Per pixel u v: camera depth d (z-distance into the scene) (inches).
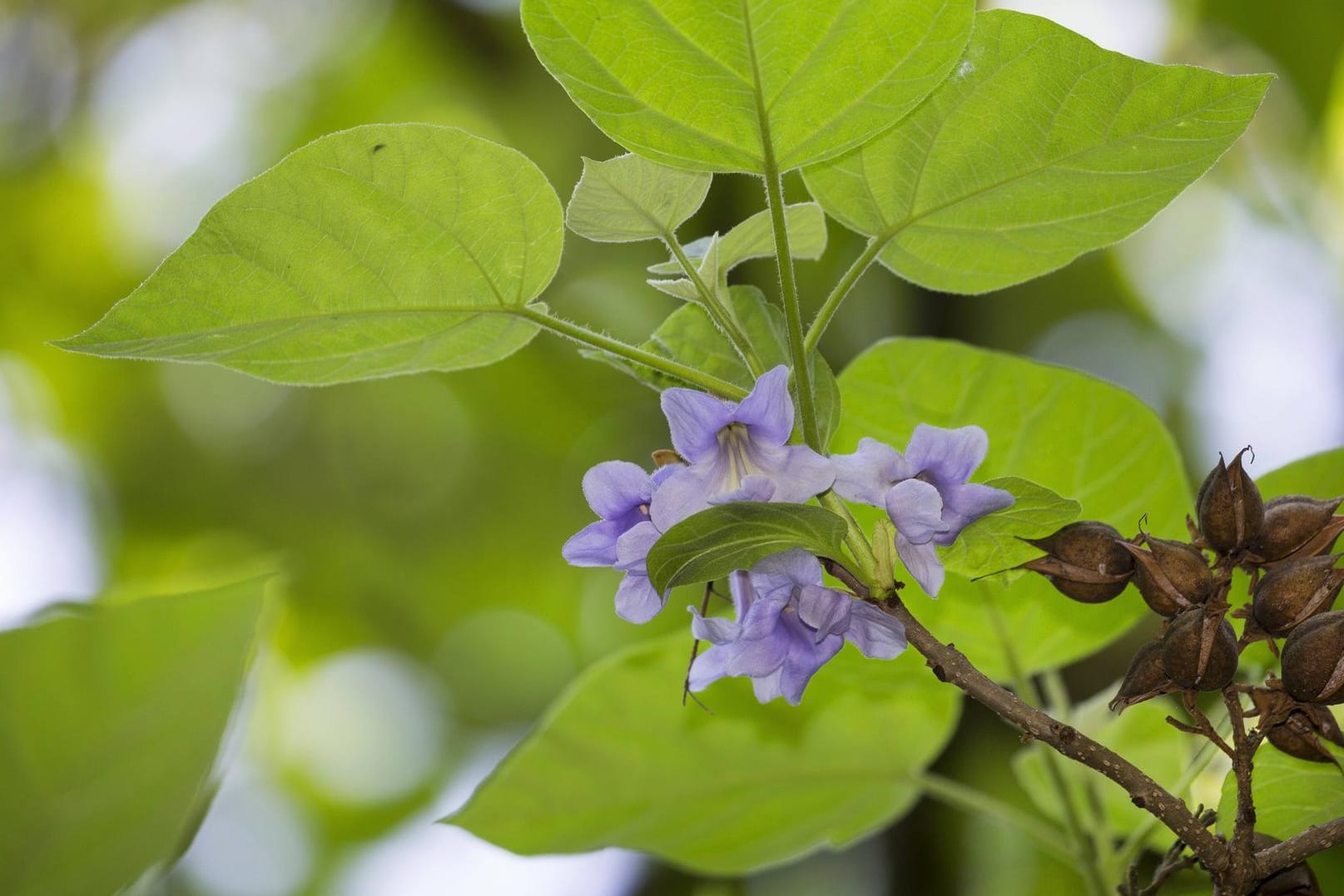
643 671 45.1
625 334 94.8
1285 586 35.6
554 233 38.0
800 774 45.6
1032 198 38.5
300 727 100.0
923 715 45.2
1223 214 93.4
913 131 38.0
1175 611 35.7
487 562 101.7
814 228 38.9
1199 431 89.8
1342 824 35.3
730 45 36.1
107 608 36.2
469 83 99.1
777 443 35.5
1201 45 78.7
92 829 35.6
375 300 38.0
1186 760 44.3
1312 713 36.0
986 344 83.2
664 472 35.7
